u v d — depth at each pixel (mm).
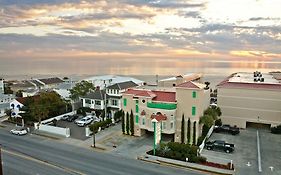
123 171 34188
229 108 55656
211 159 37906
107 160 37844
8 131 52281
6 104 68250
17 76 164375
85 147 43188
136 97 47375
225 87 55500
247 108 54344
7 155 39531
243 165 36062
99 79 84500
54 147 43188
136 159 38312
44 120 56219
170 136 47656
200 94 43875
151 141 45594
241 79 61500
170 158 37656
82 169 34719
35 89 85938
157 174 33375
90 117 57625
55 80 101188
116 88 63156
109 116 60656
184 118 44625
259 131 52188
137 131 48281
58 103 58594
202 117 45062
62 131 49219
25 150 41719
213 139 46938
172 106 44469
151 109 45844
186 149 37719
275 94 52188
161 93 48219
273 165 36188
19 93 79688
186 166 35812
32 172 33844
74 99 66000
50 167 35344
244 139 47156
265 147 43125
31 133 50562
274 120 52719
